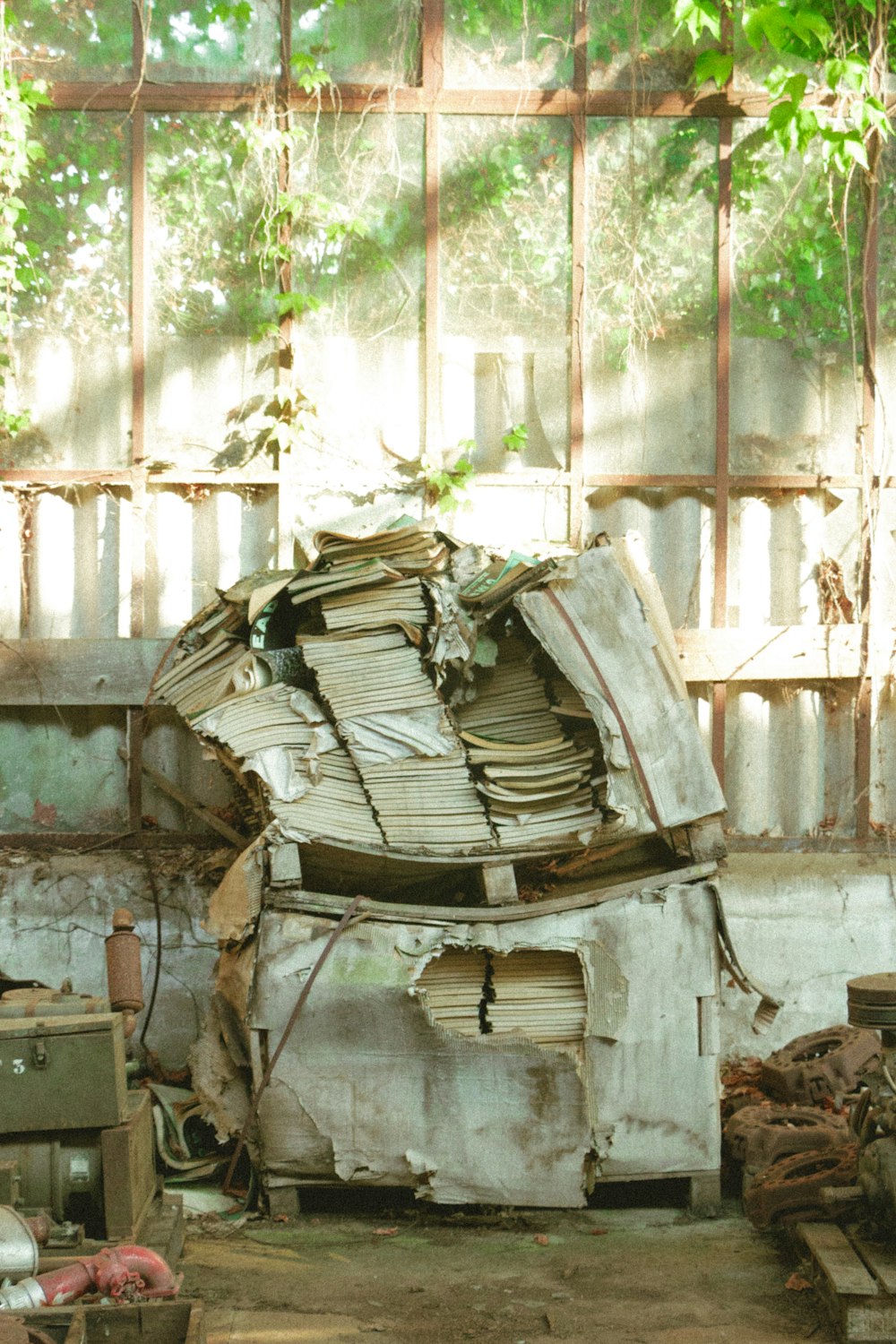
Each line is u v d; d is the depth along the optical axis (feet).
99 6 21.77
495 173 22.02
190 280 21.89
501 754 17.29
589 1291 14.90
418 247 21.99
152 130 21.85
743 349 22.25
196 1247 16.29
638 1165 17.31
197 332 21.89
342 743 17.44
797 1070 19.21
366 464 21.91
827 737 22.24
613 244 22.09
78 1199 14.66
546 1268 15.61
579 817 17.30
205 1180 18.11
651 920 17.39
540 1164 17.02
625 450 22.13
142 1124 15.58
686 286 22.17
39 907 21.48
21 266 21.76
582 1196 17.03
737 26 21.97
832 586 22.27
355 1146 17.02
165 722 21.83
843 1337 13.41
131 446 21.88
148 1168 15.84
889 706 22.24
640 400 22.16
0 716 21.90
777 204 22.15
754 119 22.00
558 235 22.04
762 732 22.20
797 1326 13.94
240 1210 17.46
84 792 21.90
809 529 22.33
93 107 21.72
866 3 21.35
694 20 21.53
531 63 21.97
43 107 21.75
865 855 21.91
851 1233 14.67
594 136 22.03
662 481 22.04
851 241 22.20
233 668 18.12
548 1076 17.04
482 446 22.07
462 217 22.03
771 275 22.20
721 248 22.06
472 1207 17.58
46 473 21.77
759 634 21.93
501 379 22.11
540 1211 17.48
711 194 22.11
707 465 22.18
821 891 21.74
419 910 17.19
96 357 21.88
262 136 21.71
